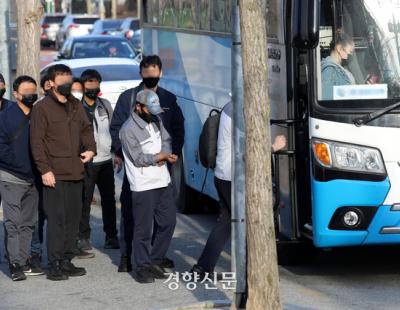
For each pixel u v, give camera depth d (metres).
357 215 19.58
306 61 19.86
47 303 19.12
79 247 23.92
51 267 21.16
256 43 15.60
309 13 18.69
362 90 19.61
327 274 21.80
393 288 20.30
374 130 19.48
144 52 35.03
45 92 21.75
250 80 15.66
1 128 20.84
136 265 20.67
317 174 19.67
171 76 30.91
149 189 20.27
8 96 33.00
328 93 19.66
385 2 19.70
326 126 19.58
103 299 19.33
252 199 15.93
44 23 129.00
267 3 21.94
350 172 19.50
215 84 25.73
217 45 25.45
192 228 28.09
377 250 24.62
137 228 20.45
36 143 20.42
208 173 26.83
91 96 24.00
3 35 32.66
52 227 21.00
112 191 24.62
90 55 62.94
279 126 21.19
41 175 20.70
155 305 18.62
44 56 91.06
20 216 21.19
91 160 23.05
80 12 164.50
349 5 19.70
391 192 19.47
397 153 19.44
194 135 28.23
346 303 18.97
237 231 17.11
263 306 16.05
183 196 30.25
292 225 21.02
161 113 21.47
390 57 19.64
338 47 19.70
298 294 19.75
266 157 15.84
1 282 21.09
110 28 109.19
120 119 21.89
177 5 29.89
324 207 19.66
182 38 29.30
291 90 20.64
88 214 23.94
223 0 24.78
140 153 20.08
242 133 17.00
